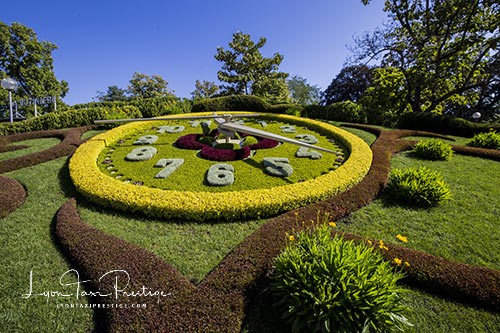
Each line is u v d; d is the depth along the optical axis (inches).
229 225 181.6
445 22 617.9
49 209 202.5
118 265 132.3
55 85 1214.3
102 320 114.2
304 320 105.1
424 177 222.8
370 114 593.9
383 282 105.7
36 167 287.7
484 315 117.8
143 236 167.3
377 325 102.7
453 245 164.1
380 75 791.7
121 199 193.8
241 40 1154.7
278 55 1161.4
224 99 735.1
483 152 339.6
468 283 125.3
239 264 132.0
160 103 701.9
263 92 1159.0
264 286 130.0
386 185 243.4
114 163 291.0
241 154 312.0
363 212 200.4
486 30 585.9
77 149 318.7
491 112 836.6
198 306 111.5
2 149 346.9
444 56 625.0
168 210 183.9
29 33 1115.3
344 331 96.9
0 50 1069.1
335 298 102.0
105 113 533.6
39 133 430.6
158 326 103.0
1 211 189.5
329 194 215.5
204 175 258.1
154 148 335.0
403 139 412.5
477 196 228.8
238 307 112.7
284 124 517.0
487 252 157.9
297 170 273.4
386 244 153.6
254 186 234.8
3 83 534.9
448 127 484.1
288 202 195.3
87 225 170.4
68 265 143.9
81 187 214.5
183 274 138.0
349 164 273.1
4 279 133.6
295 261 116.6
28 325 110.5
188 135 387.5
